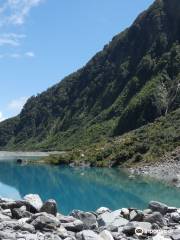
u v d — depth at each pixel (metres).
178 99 129.00
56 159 85.00
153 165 62.44
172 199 34.34
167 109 130.88
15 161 96.12
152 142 73.88
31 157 121.69
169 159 62.22
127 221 13.13
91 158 79.94
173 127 84.56
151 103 133.50
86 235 10.84
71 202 33.38
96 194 37.94
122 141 85.75
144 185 44.41
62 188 43.06
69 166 78.88
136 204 31.81
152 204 14.88
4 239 10.04
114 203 32.69
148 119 131.50
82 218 13.32
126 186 43.72
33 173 63.31
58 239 10.53
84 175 58.44
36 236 10.51
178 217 13.59
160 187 42.41
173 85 141.75
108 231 11.39
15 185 46.44
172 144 69.31
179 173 52.41
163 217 13.72
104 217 13.47
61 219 12.73
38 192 40.34
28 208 13.78
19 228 11.41
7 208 13.85
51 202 13.55
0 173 63.53
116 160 73.31
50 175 59.44
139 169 62.31
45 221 11.77
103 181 49.25
